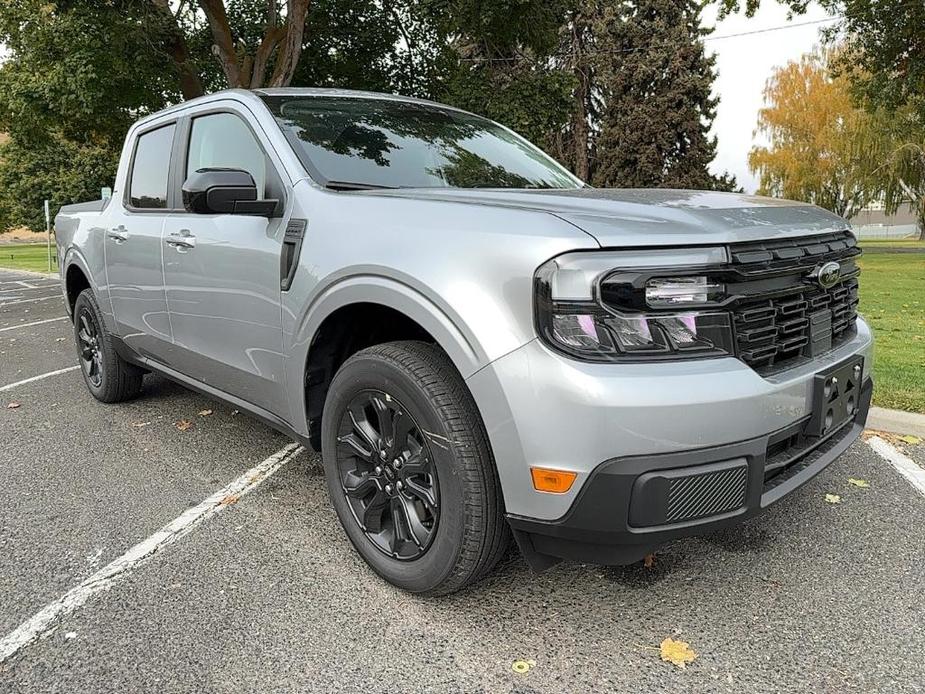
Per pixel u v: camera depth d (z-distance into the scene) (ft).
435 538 7.56
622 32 99.40
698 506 6.50
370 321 8.98
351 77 46.68
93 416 15.37
